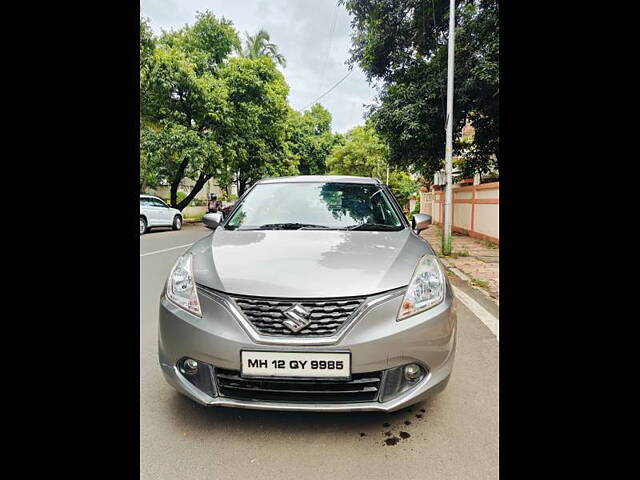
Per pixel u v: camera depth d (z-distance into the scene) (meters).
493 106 9.22
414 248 2.50
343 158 33.94
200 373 2.04
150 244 10.21
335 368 1.92
